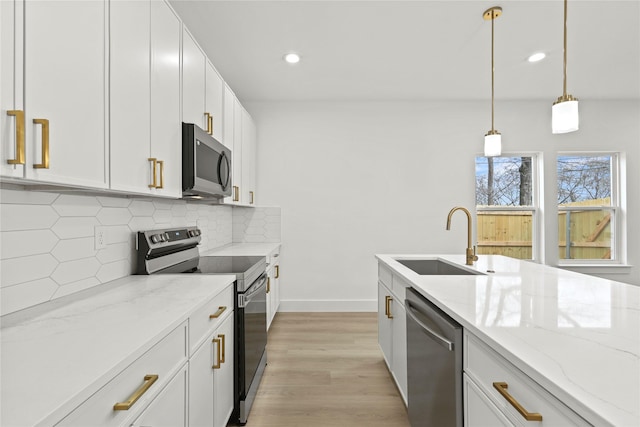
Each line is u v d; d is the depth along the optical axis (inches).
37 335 34.7
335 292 152.5
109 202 62.1
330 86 133.7
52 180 33.7
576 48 103.4
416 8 82.9
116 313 42.6
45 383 24.6
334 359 101.3
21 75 30.0
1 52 28.1
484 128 151.5
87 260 56.0
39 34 31.9
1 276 40.6
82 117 38.2
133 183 49.2
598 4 81.4
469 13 85.0
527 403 28.5
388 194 152.4
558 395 23.5
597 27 91.6
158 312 43.1
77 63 37.3
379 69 118.0
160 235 76.2
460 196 151.9
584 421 22.2
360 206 152.6
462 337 42.1
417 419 58.0
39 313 42.5
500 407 32.8
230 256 100.5
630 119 150.9
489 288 54.5
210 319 54.9
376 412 74.6
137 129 50.3
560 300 47.1
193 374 47.2
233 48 102.9
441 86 133.9
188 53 70.7
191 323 46.6
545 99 149.6
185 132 68.1
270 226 151.6
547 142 151.3
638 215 150.3
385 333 91.7
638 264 149.6
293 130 152.0
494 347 32.1
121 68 46.0
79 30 37.7
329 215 152.3
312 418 72.4
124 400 30.1
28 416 20.6
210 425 54.6
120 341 33.0
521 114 151.4
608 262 153.5
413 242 152.2
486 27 91.6
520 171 156.5
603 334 33.7
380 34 94.9
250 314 75.7
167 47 60.7
